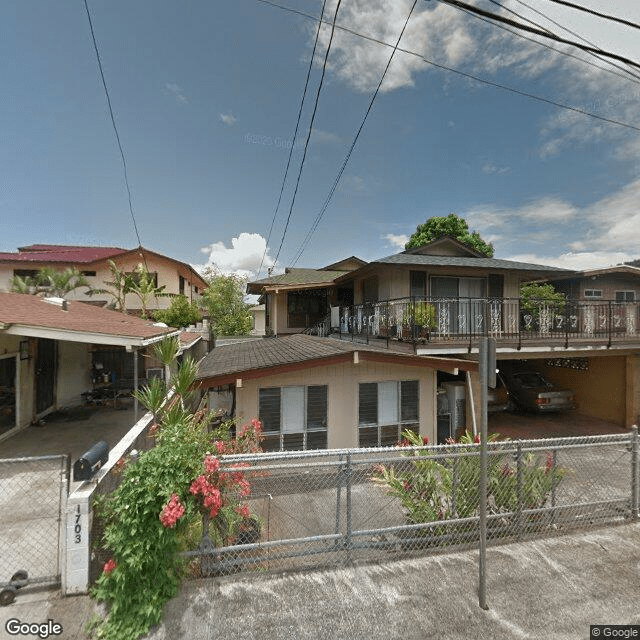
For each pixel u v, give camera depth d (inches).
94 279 747.4
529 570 127.4
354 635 99.7
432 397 294.5
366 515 189.2
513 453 155.0
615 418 415.5
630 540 147.0
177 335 356.5
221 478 124.9
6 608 102.7
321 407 272.4
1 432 260.8
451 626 103.6
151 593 103.5
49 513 154.4
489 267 416.8
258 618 103.8
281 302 685.3
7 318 207.9
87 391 383.9
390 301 399.9
